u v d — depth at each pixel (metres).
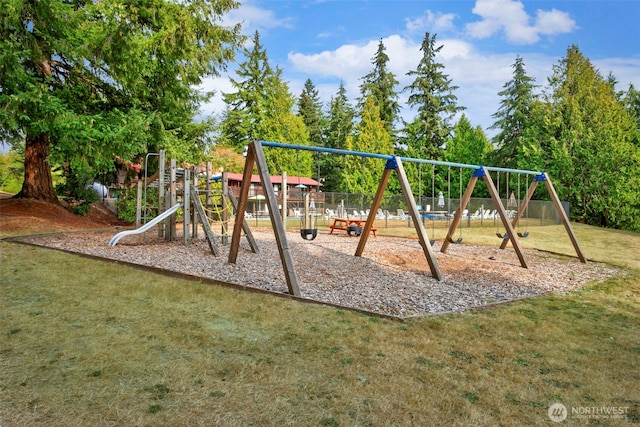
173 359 3.17
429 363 3.36
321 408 2.55
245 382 2.84
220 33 15.21
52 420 2.28
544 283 7.12
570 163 23.86
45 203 14.06
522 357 3.62
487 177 9.03
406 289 6.09
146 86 14.38
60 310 4.28
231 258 7.27
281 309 4.61
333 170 41.59
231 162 20.75
